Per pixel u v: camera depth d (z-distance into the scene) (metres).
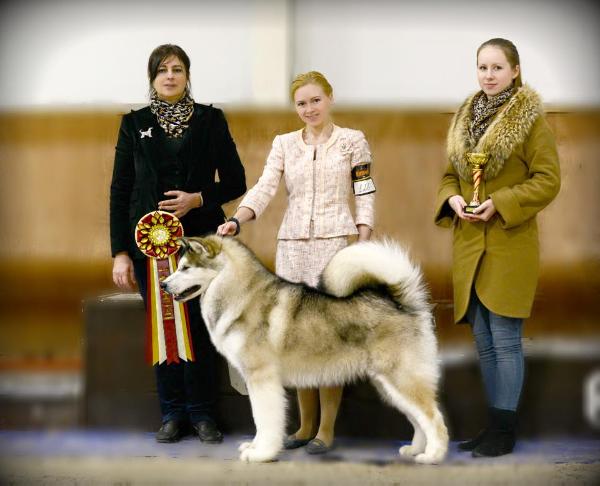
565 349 4.19
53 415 4.53
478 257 3.65
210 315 3.57
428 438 3.45
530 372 4.10
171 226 3.86
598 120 5.15
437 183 5.28
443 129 5.31
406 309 3.51
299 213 3.79
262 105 5.57
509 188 3.59
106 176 5.47
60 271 5.46
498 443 3.63
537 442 3.98
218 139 4.03
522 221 3.54
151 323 3.90
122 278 3.94
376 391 4.06
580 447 3.86
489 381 3.75
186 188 3.93
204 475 3.36
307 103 3.74
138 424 4.26
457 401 4.05
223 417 4.21
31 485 3.30
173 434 3.96
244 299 3.52
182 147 3.92
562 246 5.08
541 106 3.66
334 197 3.77
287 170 3.85
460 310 3.74
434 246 5.23
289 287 3.59
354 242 3.90
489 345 3.73
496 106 3.71
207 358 4.00
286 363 3.52
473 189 3.74
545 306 4.88
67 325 5.43
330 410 3.75
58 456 3.70
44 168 5.48
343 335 3.48
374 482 3.28
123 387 4.27
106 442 3.99
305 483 3.28
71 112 5.47
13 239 5.48
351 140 3.81
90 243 5.48
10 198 5.48
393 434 4.05
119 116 5.46
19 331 5.39
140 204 3.92
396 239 5.25
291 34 5.86
